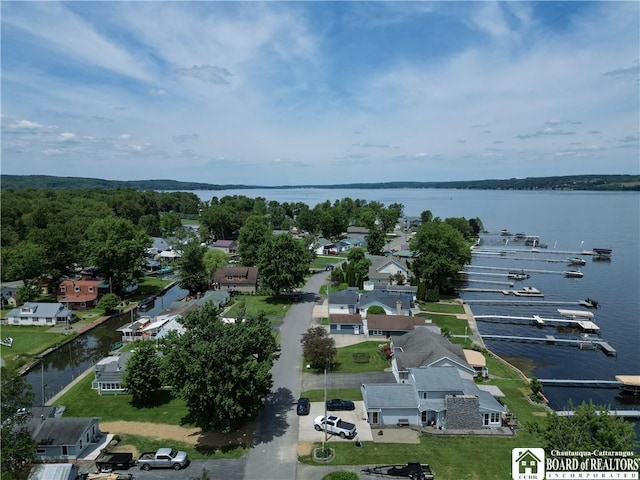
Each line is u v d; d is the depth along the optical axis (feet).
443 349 162.61
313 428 132.57
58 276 318.24
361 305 242.58
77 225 396.16
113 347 208.54
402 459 117.08
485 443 125.39
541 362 202.69
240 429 132.26
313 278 356.59
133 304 285.84
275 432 130.41
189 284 306.35
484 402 135.74
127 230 310.86
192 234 490.90
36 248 287.28
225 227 581.53
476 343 215.10
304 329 225.76
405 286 297.74
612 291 336.49
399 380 160.76
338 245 490.08
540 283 364.38
